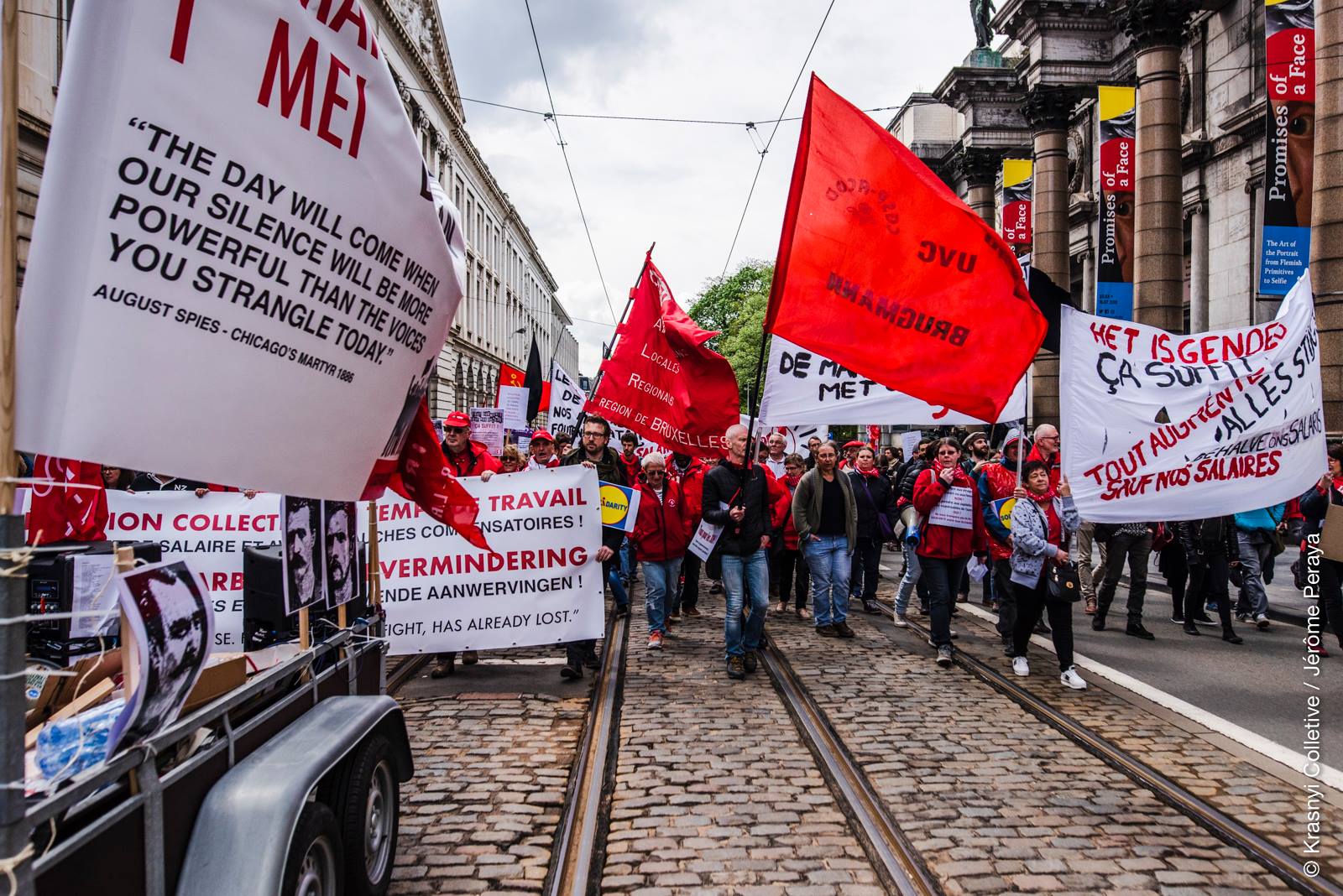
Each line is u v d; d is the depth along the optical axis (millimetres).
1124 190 20344
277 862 2375
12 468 1775
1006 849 3922
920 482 7555
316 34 2439
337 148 2529
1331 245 14422
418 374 3068
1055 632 6727
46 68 12922
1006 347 5734
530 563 6832
